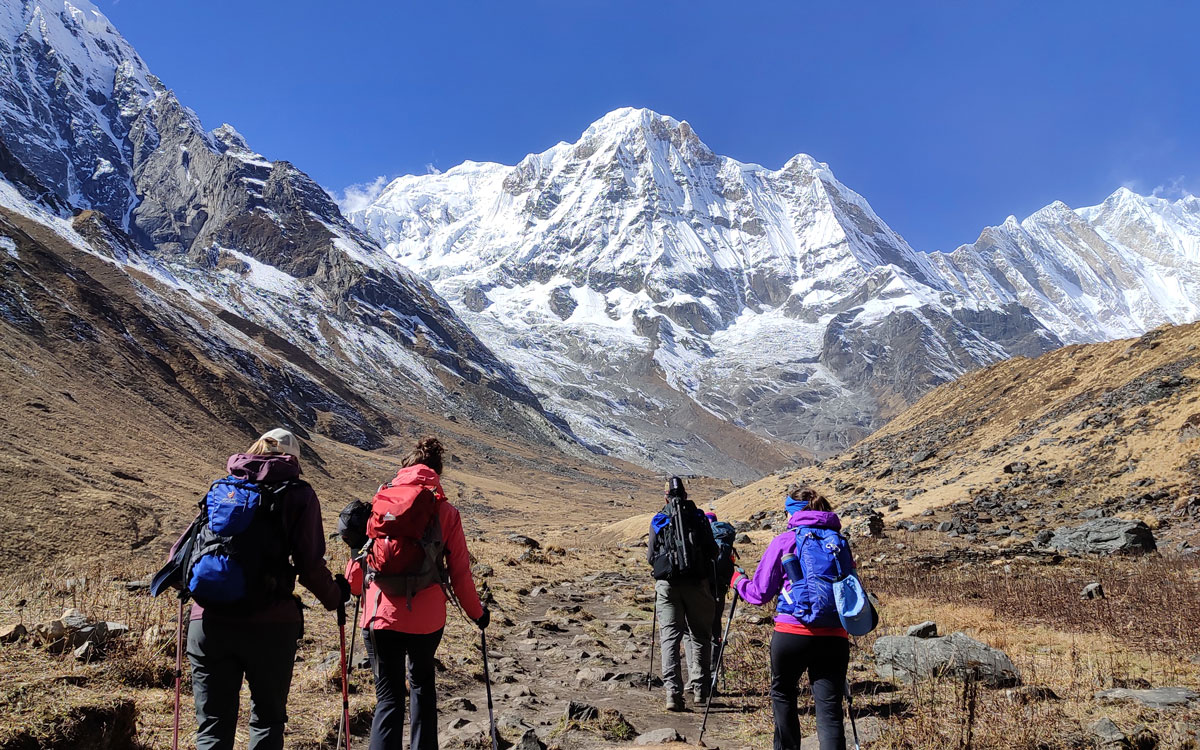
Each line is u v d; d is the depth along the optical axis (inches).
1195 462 1439.5
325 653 392.8
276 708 183.0
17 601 417.1
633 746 281.6
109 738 208.4
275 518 182.2
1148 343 2256.4
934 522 1546.5
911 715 297.9
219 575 174.4
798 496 251.6
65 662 277.3
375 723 208.7
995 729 269.3
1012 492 1652.3
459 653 437.1
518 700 354.6
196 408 4411.9
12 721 189.3
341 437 6845.5
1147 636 456.8
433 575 215.9
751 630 541.3
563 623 604.1
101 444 2908.5
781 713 230.1
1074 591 655.8
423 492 217.2
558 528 3905.0
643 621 627.8
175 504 2409.0
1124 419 1763.0
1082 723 282.2
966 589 701.3
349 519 237.5
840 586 225.0
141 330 4977.9
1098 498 1460.4
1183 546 986.1
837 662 226.4
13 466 2041.1
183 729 249.6
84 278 5128.0
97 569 637.9
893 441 2861.7
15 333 3693.4
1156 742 259.4
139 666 289.4
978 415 2635.3
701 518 357.7
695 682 358.9
